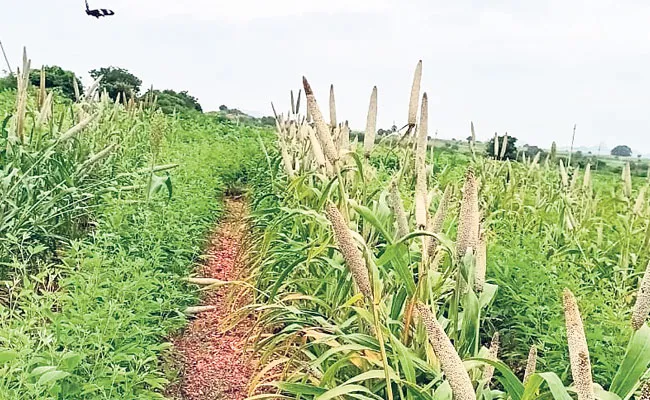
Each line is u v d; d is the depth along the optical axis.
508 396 2.81
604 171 12.22
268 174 10.55
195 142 17.67
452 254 2.89
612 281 5.60
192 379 5.41
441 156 13.24
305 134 8.20
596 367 3.96
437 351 2.00
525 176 9.46
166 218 7.22
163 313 5.88
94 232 6.98
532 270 5.21
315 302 4.65
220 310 7.07
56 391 3.09
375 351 2.93
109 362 3.57
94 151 7.94
